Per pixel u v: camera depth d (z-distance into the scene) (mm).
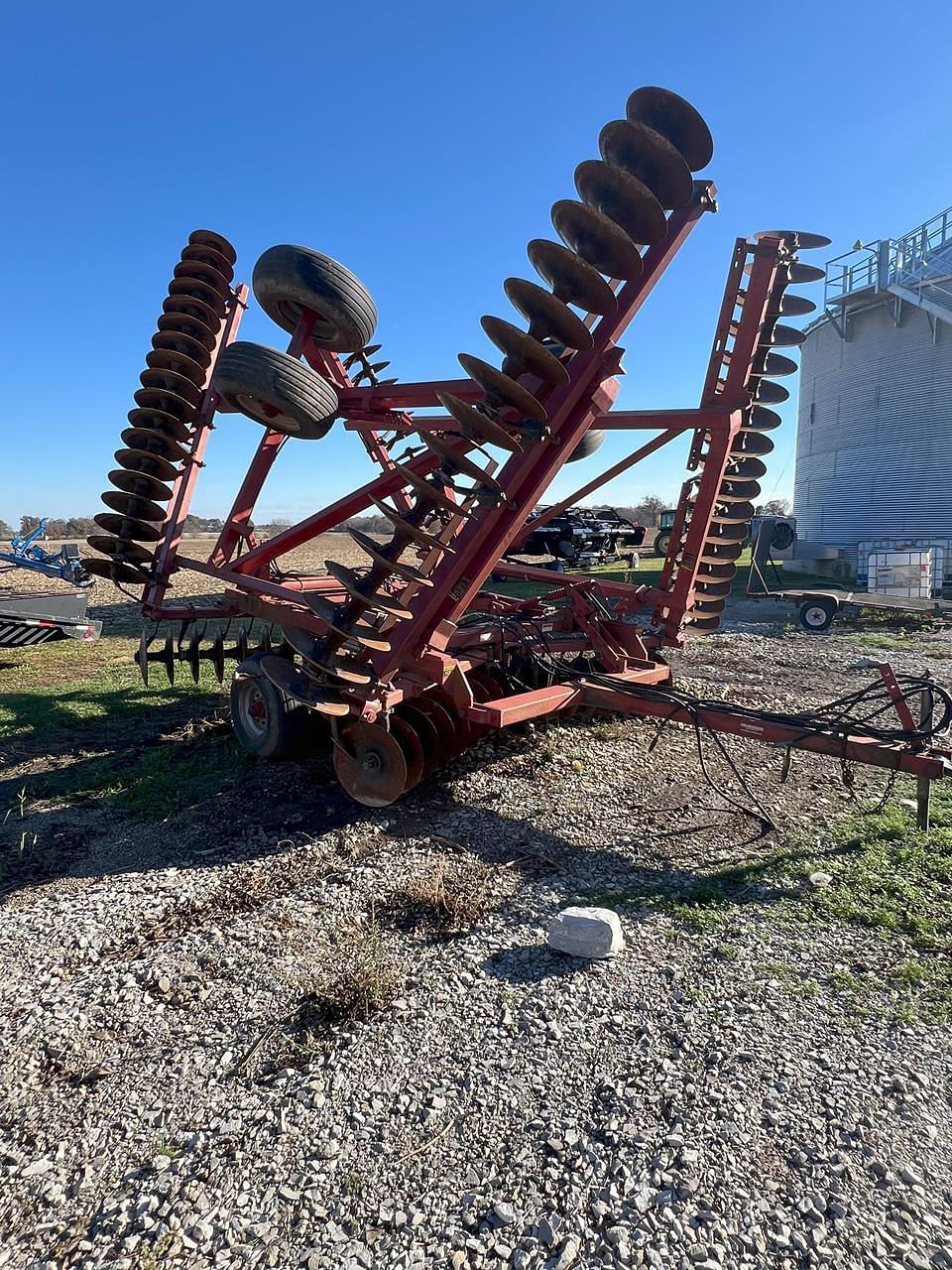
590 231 3713
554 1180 2211
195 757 5875
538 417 3914
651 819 4652
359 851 4273
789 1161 2248
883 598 13641
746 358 6023
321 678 4312
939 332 20594
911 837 4250
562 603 7070
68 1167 2307
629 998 2998
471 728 5441
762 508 46062
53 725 6879
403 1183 2219
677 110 4000
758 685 8227
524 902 3730
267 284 5309
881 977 3078
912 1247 1976
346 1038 2822
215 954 3342
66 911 3715
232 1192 2203
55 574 11508
